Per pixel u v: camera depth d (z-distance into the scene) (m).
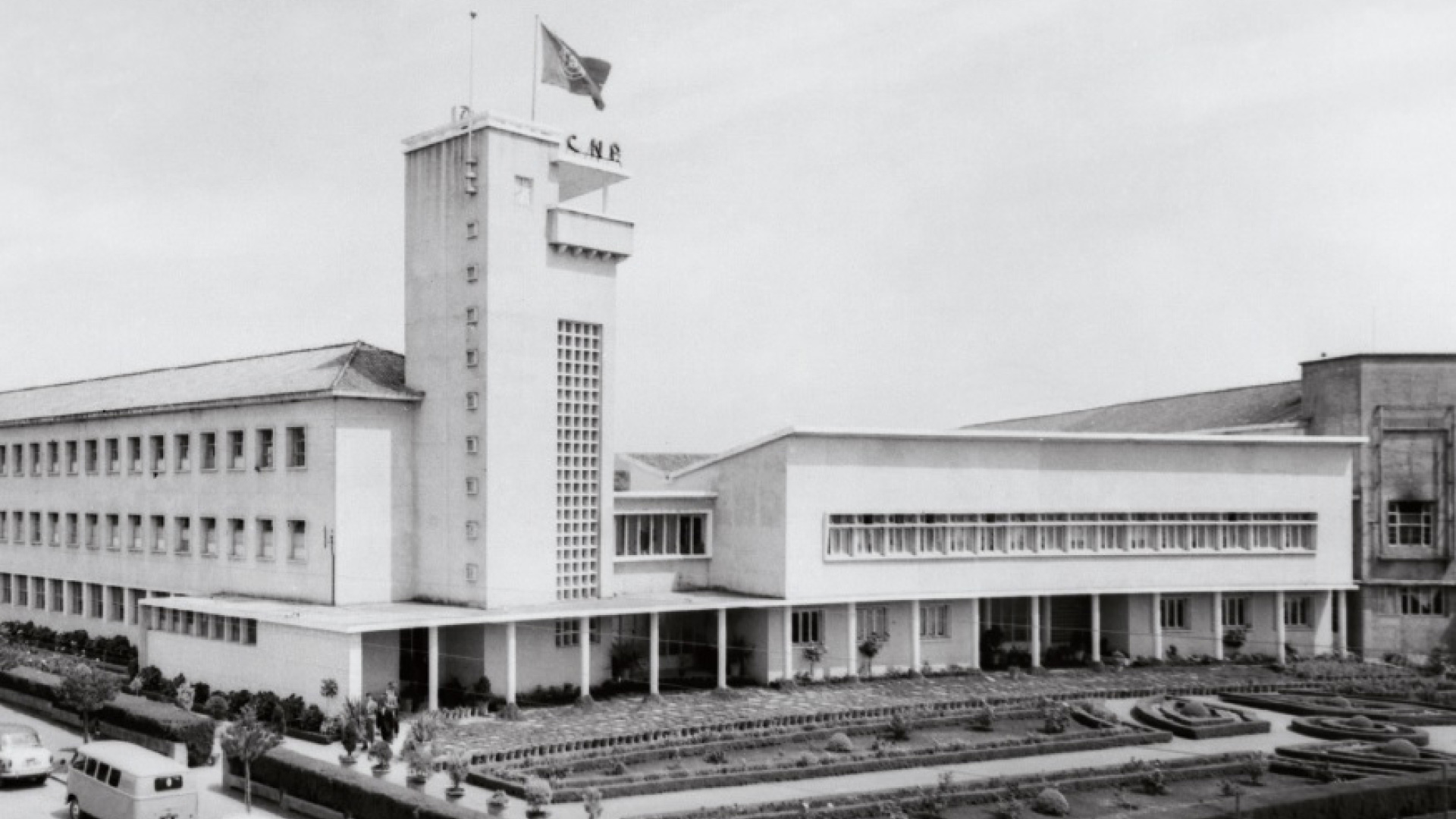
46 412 79.44
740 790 41.16
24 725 44.59
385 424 59.44
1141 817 36.66
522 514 57.50
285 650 51.19
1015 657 66.94
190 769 43.06
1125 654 68.12
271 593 60.94
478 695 54.09
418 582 59.88
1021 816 39.06
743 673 62.66
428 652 54.03
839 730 49.44
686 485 69.12
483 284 56.94
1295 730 52.31
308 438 59.25
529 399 58.09
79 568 75.94
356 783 36.06
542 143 59.00
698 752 45.69
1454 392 72.19
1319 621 70.75
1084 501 66.81
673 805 38.88
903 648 64.12
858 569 62.22
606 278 61.38
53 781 42.22
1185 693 60.09
